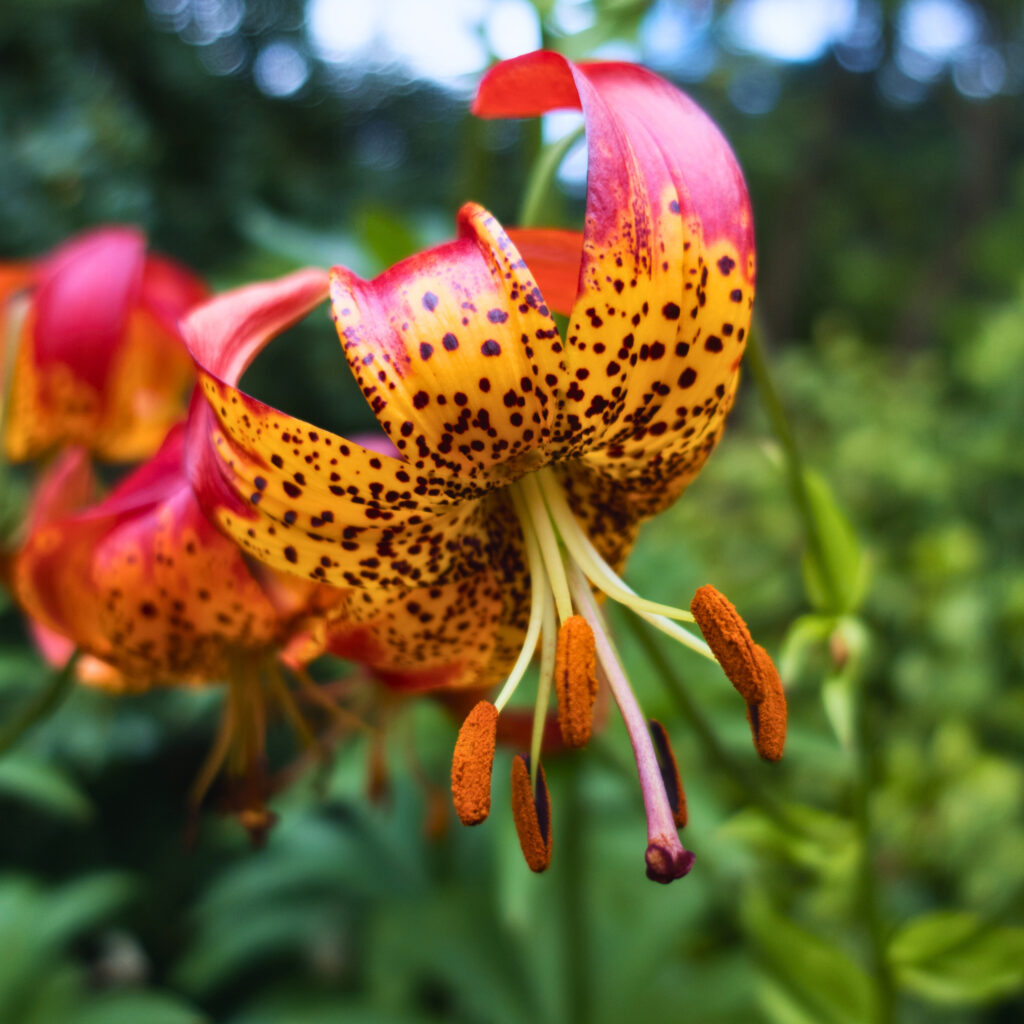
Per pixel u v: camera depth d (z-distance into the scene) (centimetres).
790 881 36
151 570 13
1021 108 164
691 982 33
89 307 18
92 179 64
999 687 46
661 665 16
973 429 61
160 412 20
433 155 97
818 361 76
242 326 11
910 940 19
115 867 57
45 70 67
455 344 10
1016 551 55
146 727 51
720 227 11
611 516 13
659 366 11
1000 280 135
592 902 32
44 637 17
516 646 13
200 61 82
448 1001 41
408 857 36
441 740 28
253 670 14
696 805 26
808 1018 20
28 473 33
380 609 12
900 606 50
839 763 29
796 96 169
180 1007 33
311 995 38
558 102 11
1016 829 39
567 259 11
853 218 178
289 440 11
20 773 22
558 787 23
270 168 84
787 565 53
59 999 33
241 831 38
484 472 11
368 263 24
